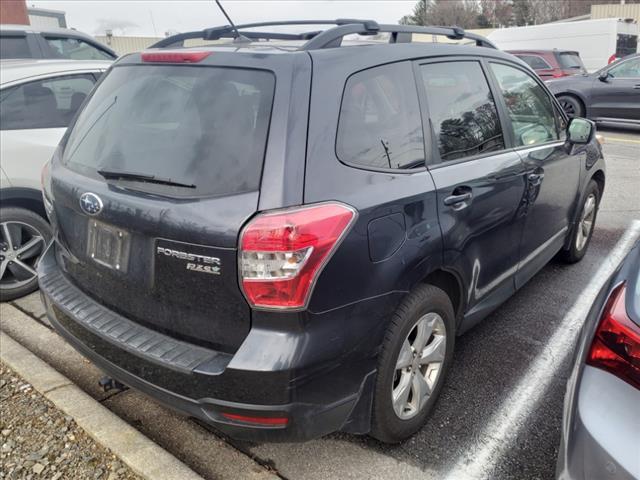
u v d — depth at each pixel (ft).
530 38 60.29
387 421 8.21
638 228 19.36
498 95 10.98
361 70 7.97
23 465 8.35
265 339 6.67
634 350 5.67
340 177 7.14
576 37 56.85
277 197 6.59
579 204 14.73
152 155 7.66
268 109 7.00
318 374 6.86
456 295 9.63
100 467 8.28
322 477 8.27
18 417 9.38
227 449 8.88
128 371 7.67
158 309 7.49
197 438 9.15
